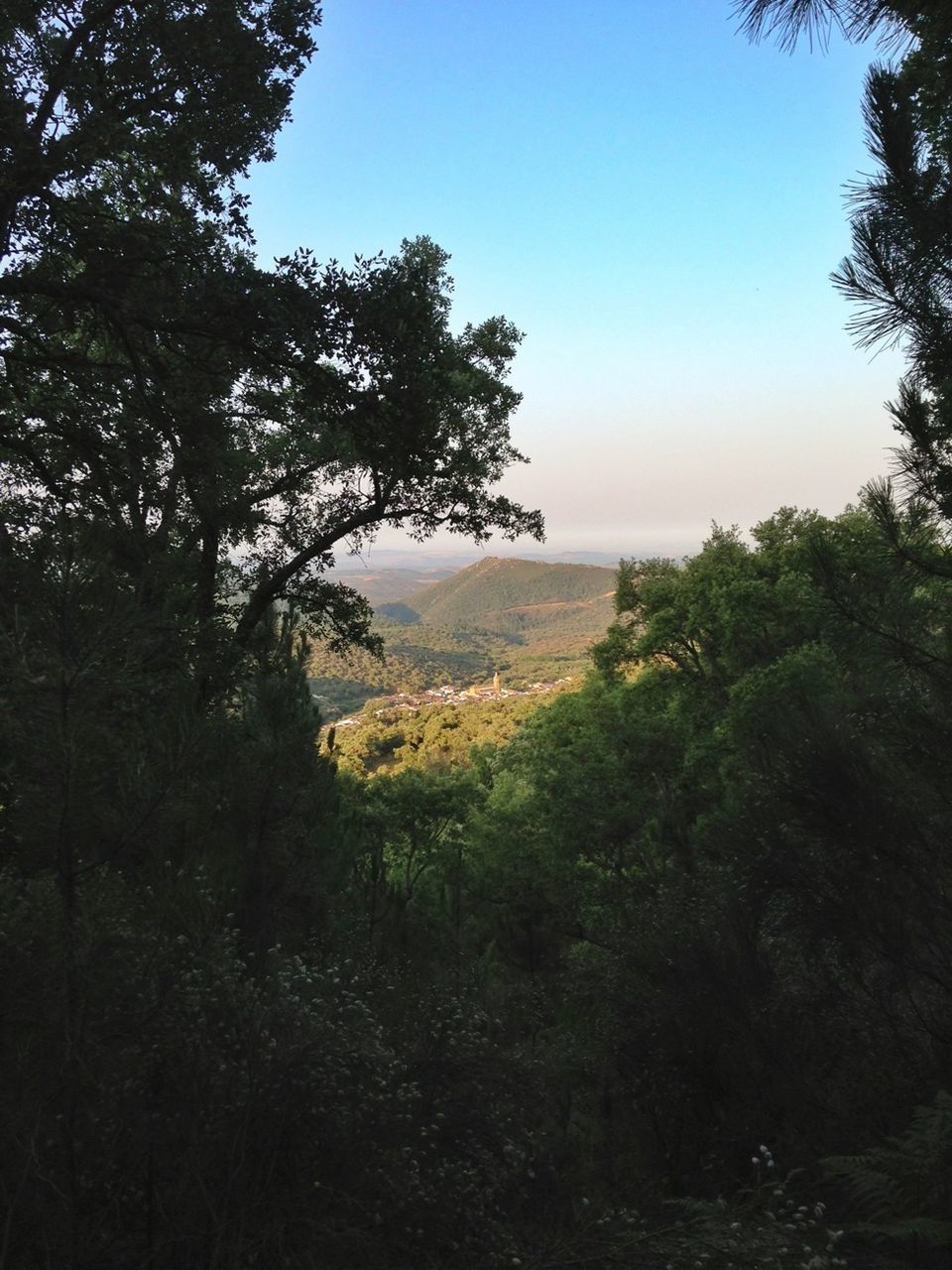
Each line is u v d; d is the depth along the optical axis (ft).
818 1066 16.83
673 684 98.27
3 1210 7.31
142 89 30.99
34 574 9.30
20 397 33.01
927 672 14.85
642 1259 9.24
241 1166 8.11
